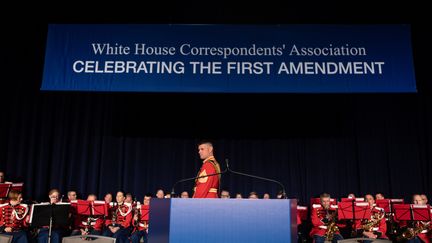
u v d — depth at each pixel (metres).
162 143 9.27
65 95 9.27
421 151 9.03
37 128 9.07
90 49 6.83
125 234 7.38
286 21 8.75
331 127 9.23
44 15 8.91
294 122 9.27
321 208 6.95
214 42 6.88
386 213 7.47
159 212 3.04
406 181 8.98
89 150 9.14
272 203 2.94
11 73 9.06
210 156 4.09
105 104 9.33
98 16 8.88
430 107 9.02
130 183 9.12
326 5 8.73
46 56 6.75
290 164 9.15
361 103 9.27
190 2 8.84
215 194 3.84
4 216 6.59
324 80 6.66
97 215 6.97
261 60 6.79
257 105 9.30
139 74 6.74
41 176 8.90
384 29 6.83
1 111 8.95
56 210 6.07
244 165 9.16
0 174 8.06
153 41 6.88
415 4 8.59
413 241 7.01
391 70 6.66
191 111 9.31
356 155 9.13
